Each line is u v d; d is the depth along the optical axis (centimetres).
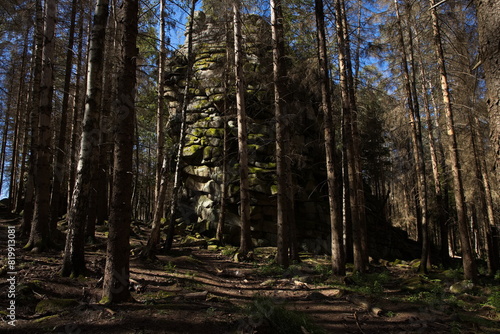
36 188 896
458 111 1516
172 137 2067
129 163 558
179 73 2047
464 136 1617
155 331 454
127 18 572
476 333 573
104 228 1457
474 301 855
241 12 1401
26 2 1129
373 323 614
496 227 1688
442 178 2016
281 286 902
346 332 556
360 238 1332
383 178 2477
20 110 2041
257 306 558
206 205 1778
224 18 1484
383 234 2216
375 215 2308
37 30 1162
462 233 1192
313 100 1820
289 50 1661
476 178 1521
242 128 1403
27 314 482
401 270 1495
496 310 735
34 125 1137
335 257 1077
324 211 1908
